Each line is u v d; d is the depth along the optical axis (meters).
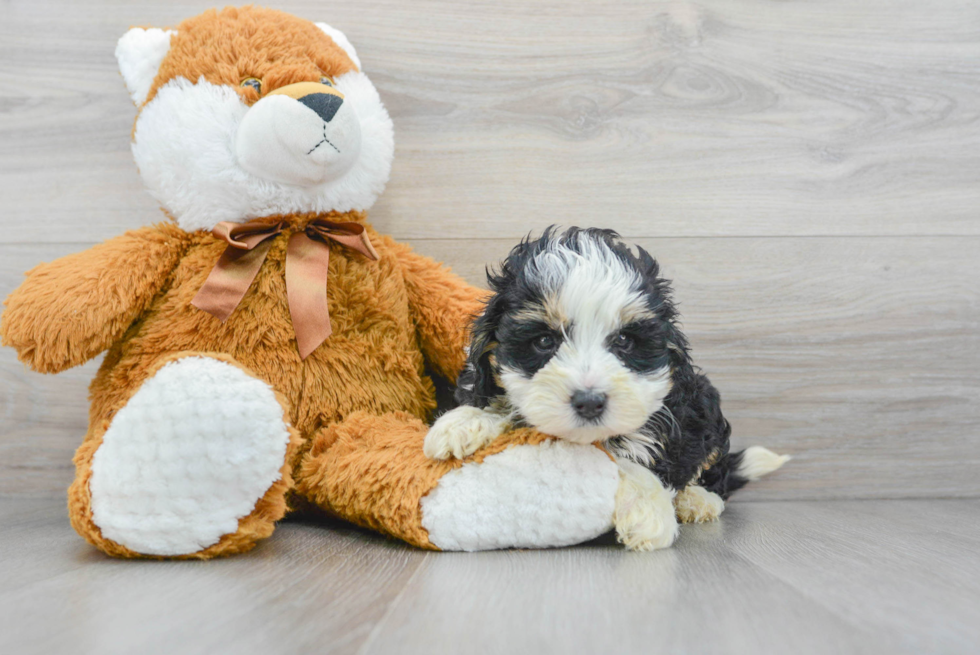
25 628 0.88
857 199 2.00
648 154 1.99
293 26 1.64
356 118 1.56
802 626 0.90
